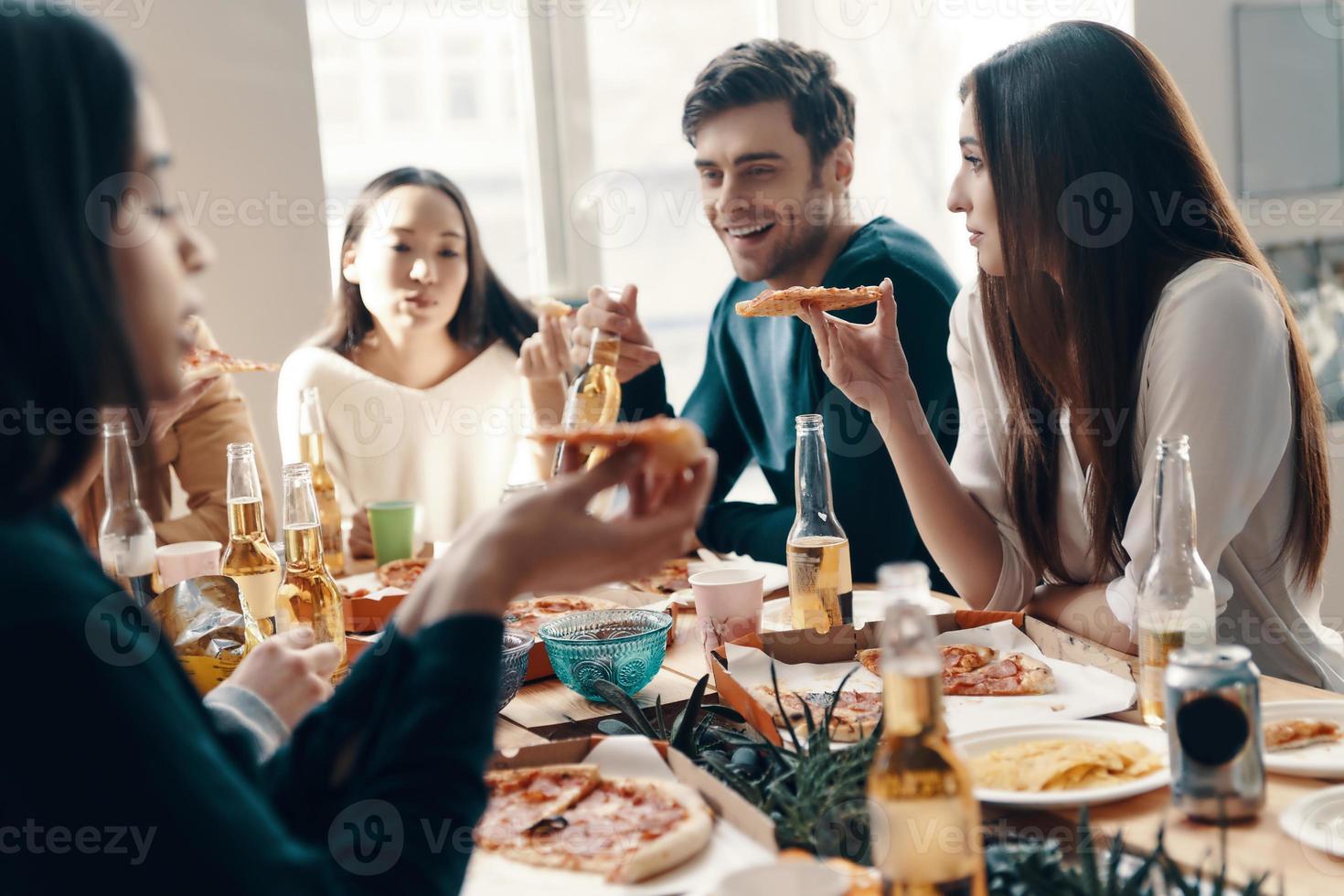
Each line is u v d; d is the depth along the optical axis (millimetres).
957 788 668
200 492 2281
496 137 3113
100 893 570
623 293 2227
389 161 3014
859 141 3180
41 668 564
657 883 823
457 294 2648
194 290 693
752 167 2646
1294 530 1578
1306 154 3133
